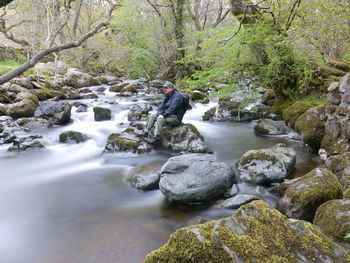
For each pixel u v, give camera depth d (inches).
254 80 351.9
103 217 149.8
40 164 240.2
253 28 279.6
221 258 64.1
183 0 621.3
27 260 118.3
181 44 640.4
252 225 71.4
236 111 364.2
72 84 627.2
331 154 198.2
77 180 202.7
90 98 518.9
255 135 298.8
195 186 156.3
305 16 203.6
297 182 141.4
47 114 370.6
